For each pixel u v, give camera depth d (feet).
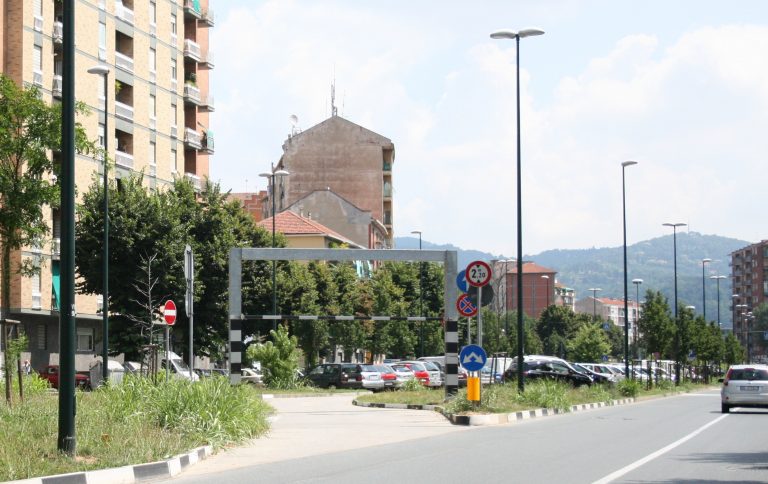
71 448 44.04
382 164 375.04
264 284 196.34
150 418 57.41
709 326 343.46
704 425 83.25
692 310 279.08
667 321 225.15
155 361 86.79
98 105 191.83
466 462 49.62
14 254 167.22
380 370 183.01
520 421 87.20
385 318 99.91
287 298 200.13
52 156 153.48
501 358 209.77
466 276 84.33
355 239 356.18
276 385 159.94
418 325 284.61
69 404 44.16
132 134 204.95
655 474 44.55
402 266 290.15
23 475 38.14
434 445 60.18
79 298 185.06
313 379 180.65
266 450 56.95
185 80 235.20
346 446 59.67
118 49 205.36
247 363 197.57
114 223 153.48
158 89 217.56
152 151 214.07
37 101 102.17
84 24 187.83
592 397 129.80
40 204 102.73
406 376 182.50
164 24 221.66
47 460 41.70
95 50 191.42
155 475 43.21
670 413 106.22
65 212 44.45
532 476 43.37
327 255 98.68
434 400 112.68
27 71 170.50
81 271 155.12
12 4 169.68
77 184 180.45
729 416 99.86
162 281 154.92
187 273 71.77
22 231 105.50
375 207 374.22
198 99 236.84
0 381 82.17
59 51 183.52
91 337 194.49
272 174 187.83
